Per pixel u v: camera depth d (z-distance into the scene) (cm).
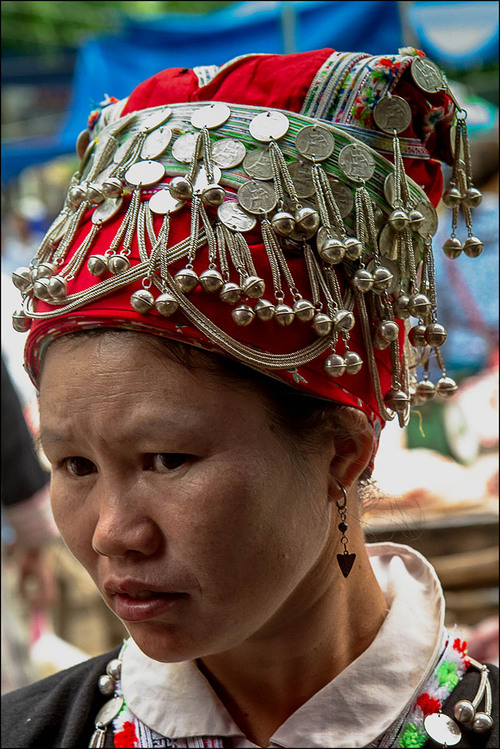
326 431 89
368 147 88
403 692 96
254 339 82
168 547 82
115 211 85
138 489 83
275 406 84
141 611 84
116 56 373
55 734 109
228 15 363
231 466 81
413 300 90
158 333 80
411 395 103
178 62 357
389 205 89
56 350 85
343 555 93
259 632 95
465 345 313
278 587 85
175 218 83
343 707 96
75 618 339
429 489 254
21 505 239
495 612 234
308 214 83
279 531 84
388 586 108
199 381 81
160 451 81
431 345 93
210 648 85
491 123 316
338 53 91
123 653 109
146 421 80
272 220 83
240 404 82
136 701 102
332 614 97
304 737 95
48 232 90
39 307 86
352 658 100
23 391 312
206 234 82
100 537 82
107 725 105
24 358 95
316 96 89
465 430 298
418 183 94
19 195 565
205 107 87
